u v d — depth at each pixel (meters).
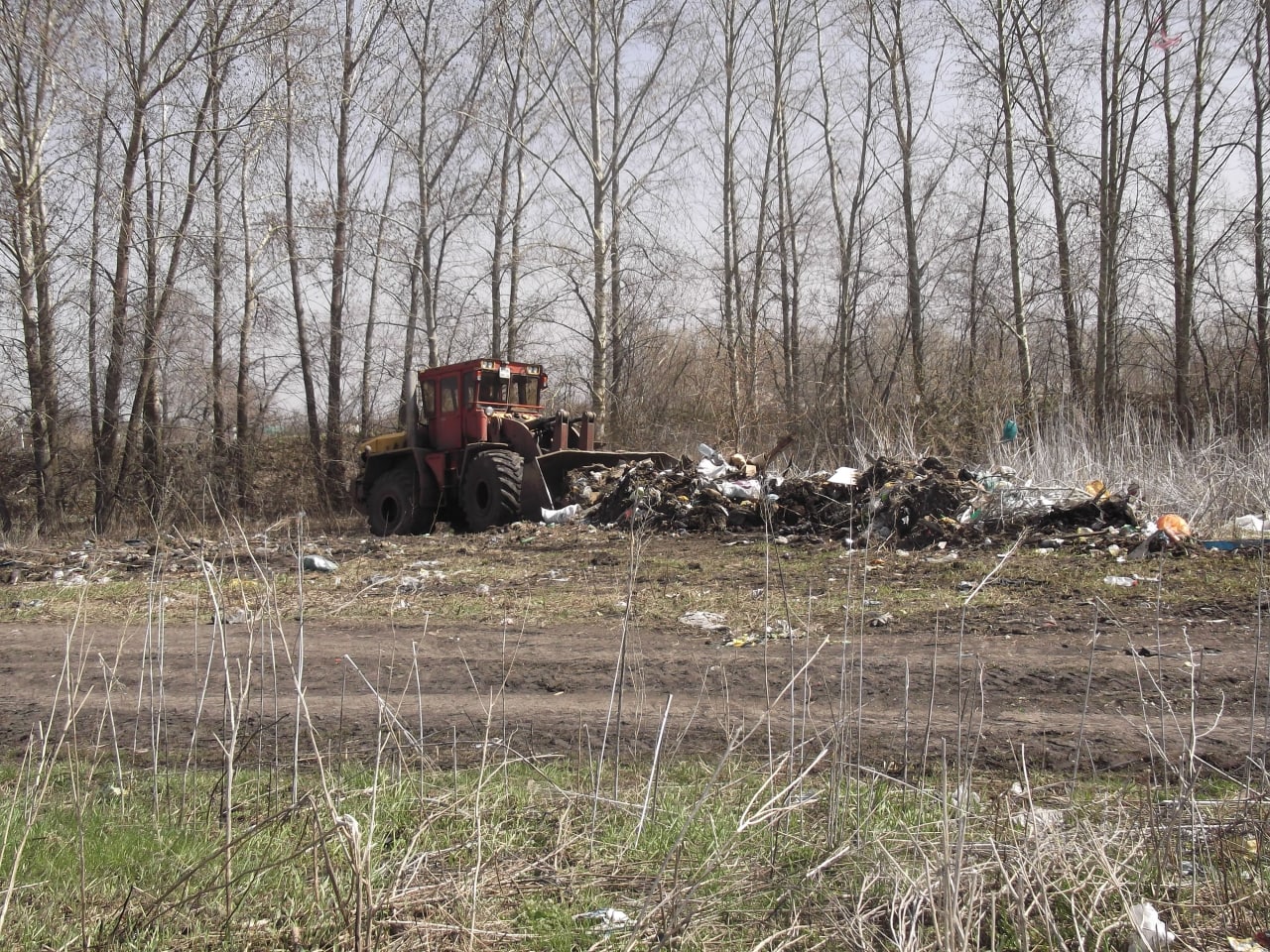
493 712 5.50
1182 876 3.22
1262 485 10.45
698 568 9.95
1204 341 22.47
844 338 23.03
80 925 3.00
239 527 4.47
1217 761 4.37
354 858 2.79
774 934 2.92
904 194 21.70
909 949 2.69
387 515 17.31
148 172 19.44
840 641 6.80
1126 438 12.24
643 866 3.45
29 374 18.09
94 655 7.26
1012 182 19.41
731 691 5.73
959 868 2.75
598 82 22.58
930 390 18.23
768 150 25.91
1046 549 9.84
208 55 19.47
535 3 22.67
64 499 19.34
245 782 4.32
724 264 25.31
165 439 20.53
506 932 3.03
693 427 23.05
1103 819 3.53
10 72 17.52
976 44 19.97
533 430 16.19
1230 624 6.82
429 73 24.36
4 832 3.56
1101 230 19.02
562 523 14.07
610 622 7.78
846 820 3.63
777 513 12.20
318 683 6.31
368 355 24.83
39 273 18.19
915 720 5.06
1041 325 22.78
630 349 24.59
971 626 7.09
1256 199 18.84
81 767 4.72
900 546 10.56
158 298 19.55
